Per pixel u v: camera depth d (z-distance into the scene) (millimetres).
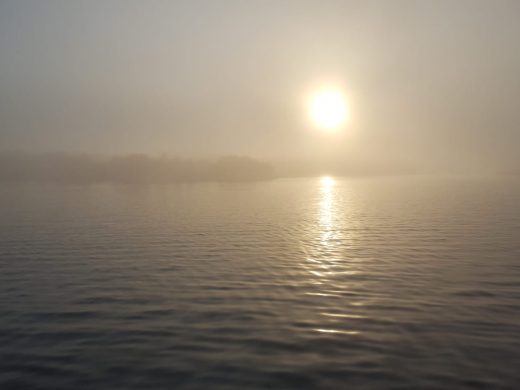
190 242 38000
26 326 19281
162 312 20828
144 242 38094
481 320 19312
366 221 50375
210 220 52375
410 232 41812
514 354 16031
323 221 51062
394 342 17219
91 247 36031
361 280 25828
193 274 27547
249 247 35750
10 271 28625
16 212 61250
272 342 17344
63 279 26641
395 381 14328
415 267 28531
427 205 67875
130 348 16969
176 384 14297
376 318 19750
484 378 14422
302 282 25609
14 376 14992
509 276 26219
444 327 18609
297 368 15250
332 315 20188
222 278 26609
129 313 20734
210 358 16062
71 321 19812
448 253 32375
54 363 15836
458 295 22812
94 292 24031
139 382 14461
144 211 62375
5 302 22500
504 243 35656
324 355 16203
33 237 40719
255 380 14484
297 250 34344
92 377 14844
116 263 30547
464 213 55750
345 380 14430
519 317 19609
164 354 16422
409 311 20562
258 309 21109
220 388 14039
